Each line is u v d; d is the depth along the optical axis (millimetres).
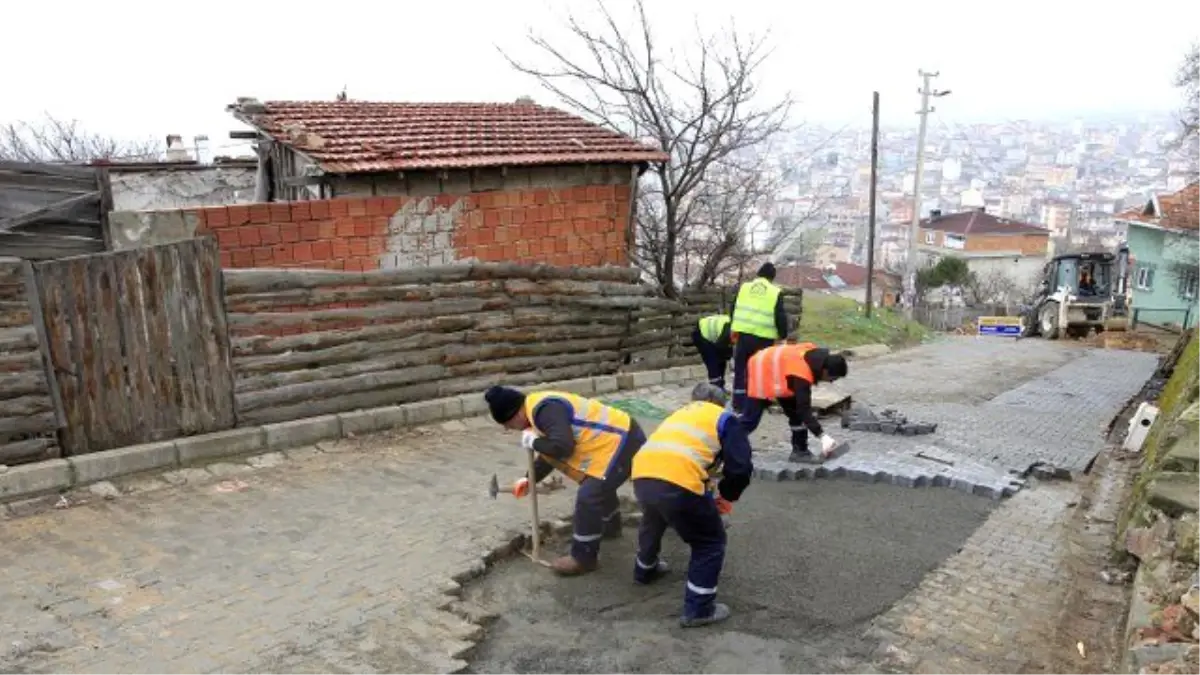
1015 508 6988
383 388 8273
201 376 6988
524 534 5801
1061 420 10758
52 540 5410
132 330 6566
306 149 9422
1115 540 6043
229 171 12852
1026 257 53719
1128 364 16781
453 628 4570
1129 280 29766
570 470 5422
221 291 7012
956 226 56219
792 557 5809
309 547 5500
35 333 6086
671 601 5129
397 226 9555
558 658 4445
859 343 18219
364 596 4859
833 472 7656
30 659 4059
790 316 15484
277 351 7438
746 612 5004
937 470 7730
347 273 7793
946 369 15102
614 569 5559
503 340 9328
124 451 6477
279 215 8562
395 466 7207
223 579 4996
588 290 10156
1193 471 5664
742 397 9406
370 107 11992
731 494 4820
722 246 14227
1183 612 4125
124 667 4031
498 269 9094
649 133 13766
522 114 13086
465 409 8781
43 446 6215
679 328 11883
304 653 4242
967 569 5684
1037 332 27500
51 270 6152
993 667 4438
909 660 4480
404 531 5816
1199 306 30156
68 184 7699
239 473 6781
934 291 45344
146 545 5414
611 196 11680
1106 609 5078
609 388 10523
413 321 8398
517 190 10656
